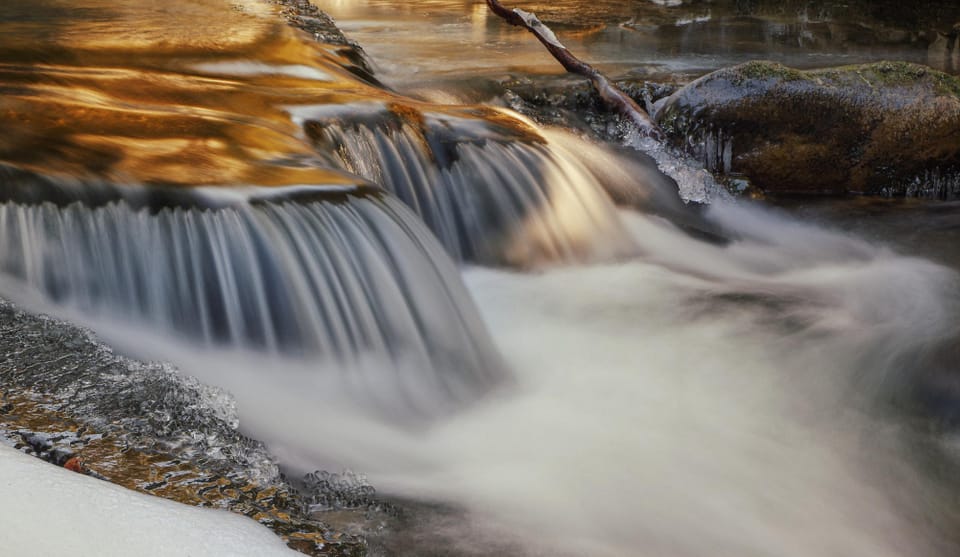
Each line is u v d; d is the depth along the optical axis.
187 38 8.16
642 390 4.83
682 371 5.05
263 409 3.93
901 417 4.64
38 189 4.45
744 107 7.82
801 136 7.85
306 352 4.45
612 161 7.60
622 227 6.83
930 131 7.81
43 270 4.29
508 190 6.45
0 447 2.70
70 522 2.42
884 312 5.89
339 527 3.08
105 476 2.84
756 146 7.88
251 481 2.99
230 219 4.52
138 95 6.33
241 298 4.44
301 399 4.18
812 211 7.69
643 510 3.71
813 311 5.87
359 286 4.64
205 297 4.43
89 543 2.36
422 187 6.29
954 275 6.54
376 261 4.75
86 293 4.32
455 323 4.87
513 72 8.89
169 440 3.12
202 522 2.61
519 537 3.34
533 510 3.60
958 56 10.53
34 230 4.32
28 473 2.58
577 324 5.59
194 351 4.34
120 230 4.41
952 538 3.73
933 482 4.10
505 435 4.27
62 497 2.51
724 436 4.38
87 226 4.38
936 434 4.50
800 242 7.13
